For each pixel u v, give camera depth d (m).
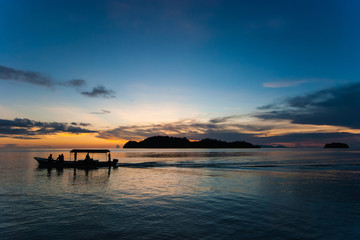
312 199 17.97
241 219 13.14
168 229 11.57
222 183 25.80
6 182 26.27
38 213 14.13
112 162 47.84
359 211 14.80
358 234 11.03
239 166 48.97
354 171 38.06
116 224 12.27
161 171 39.41
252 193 20.17
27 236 10.66
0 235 10.75
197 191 21.11
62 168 44.34
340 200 17.69
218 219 13.12
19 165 50.06
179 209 15.09
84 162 46.09
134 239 10.36
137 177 31.31
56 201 17.17
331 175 32.88
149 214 14.02
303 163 56.22
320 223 12.52
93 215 13.78
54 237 10.57
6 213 14.09
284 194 19.83
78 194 19.72
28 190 21.45
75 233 11.03
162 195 19.38
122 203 16.64
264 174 34.41
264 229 11.61
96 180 28.19
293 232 11.23
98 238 10.47
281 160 68.88
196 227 11.87
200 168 45.00
